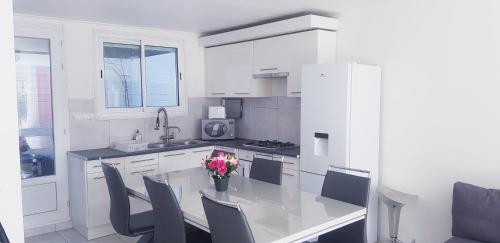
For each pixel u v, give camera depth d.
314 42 3.85
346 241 2.59
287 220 2.18
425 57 3.33
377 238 3.77
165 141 5.00
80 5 3.60
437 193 3.30
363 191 2.59
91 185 3.87
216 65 5.16
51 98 4.16
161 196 2.37
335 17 4.03
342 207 2.44
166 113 4.95
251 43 4.57
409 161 3.50
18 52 3.94
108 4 3.57
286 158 3.96
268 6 3.70
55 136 4.18
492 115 2.93
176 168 4.50
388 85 3.63
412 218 3.49
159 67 5.03
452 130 3.18
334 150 3.48
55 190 4.20
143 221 3.00
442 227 3.28
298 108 4.52
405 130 3.52
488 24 2.93
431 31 3.28
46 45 4.12
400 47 3.51
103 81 4.51
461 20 3.08
